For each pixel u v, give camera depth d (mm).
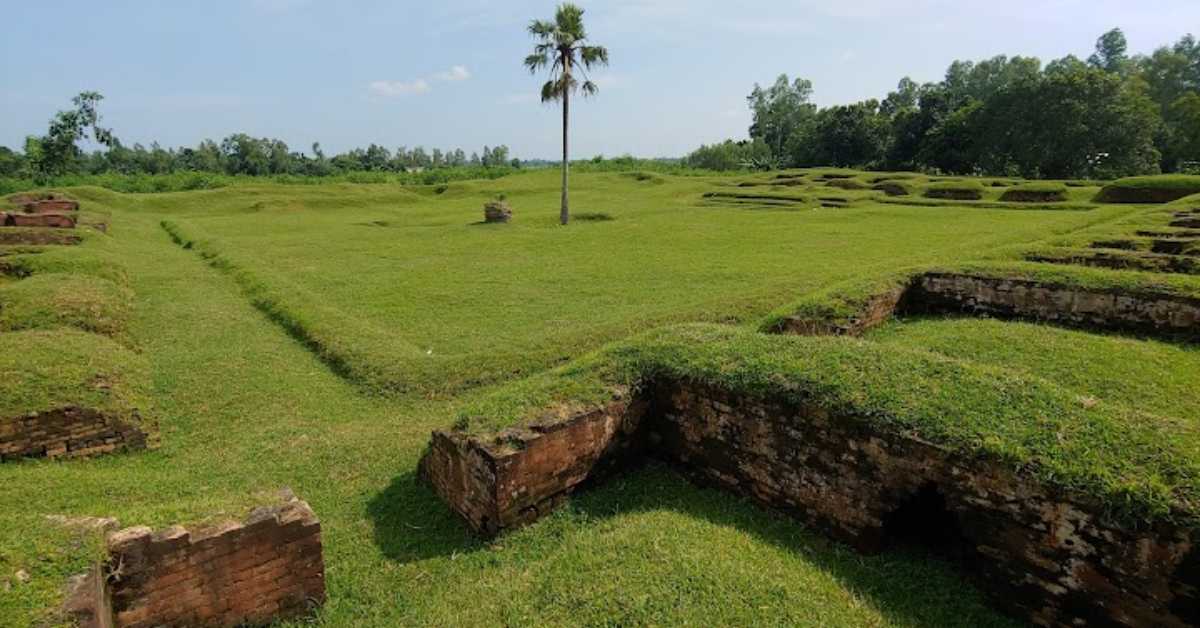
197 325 9656
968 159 45938
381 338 8508
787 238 17047
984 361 6484
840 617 3037
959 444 3322
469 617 3230
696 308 9242
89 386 5598
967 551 3389
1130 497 2811
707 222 21422
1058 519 2994
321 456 5348
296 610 3438
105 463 5289
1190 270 8898
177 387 7031
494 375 7199
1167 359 6324
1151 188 21875
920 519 3678
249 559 3238
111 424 5430
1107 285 7543
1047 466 3062
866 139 55344
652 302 10461
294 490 4820
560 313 9969
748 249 15398
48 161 42938
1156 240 10570
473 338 8797
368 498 4719
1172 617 2719
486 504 4047
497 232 20109
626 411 4746
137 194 32406
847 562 3586
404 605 3514
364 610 3494
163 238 20266
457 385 6984
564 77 21828
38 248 12484
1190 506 2705
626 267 13516
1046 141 40094
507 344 8312
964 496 3301
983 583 3291
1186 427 3336
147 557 2961
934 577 3412
